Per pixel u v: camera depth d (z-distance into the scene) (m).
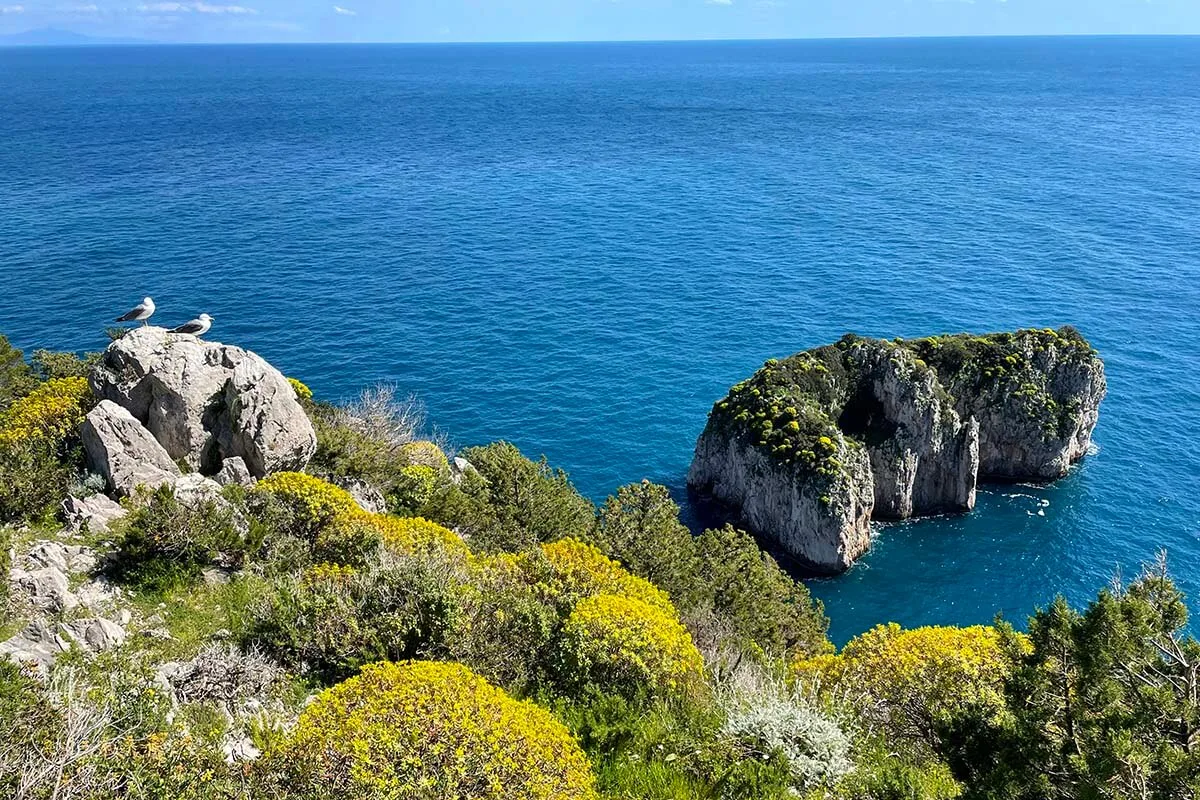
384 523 20.08
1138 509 59.91
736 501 60.41
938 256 110.81
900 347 63.41
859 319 89.81
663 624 15.98
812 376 62.00
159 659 14.23
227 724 12.34
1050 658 12.67
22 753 9.52
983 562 55.91
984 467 64.62
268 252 107.12
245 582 17.30
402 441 32.88
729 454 60.62
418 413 61.06
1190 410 71.12
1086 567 54.88
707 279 102.62
